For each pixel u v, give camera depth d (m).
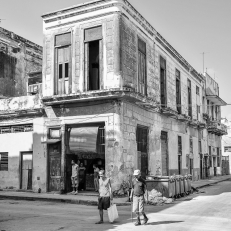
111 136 17.11
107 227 9.00
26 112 19.92
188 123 29.59
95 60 18.69
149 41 21.69
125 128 17.62
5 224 9.48
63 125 18.66
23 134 20.34
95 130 17.84
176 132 26.50
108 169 16.91
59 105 18.86
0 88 24.78
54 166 18.95
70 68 18.75
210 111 40.66
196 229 8.64
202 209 12.62
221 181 32.75
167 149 24.11
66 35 19.23
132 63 18.75
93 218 10.61
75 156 19.05
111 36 17.67
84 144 18.03
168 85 25.05
